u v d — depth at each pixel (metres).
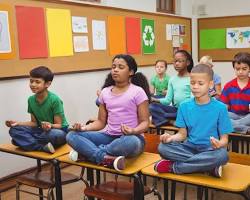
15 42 3.45
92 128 2.29
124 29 4.96
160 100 3.56
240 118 3.12
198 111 1.97
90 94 4.45
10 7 3.38
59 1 3.91
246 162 2.19
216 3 6.63
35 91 2.65
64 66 4.03
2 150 2.54
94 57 4.46
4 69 3.37
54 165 2.26
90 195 2.18
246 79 3.25
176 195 3.15
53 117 2.69
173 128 3.24
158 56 5.80
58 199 2.32
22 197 3.20
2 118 3.40
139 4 5.30
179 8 6.45
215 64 6.77
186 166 1.83
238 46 6.50
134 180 1.91
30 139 2.46
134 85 2.32
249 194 1.72
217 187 1.68
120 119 2.24
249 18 6.33
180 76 3.54
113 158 1.95
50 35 3.83
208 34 6.77
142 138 2.17
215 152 1.79
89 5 4.33
